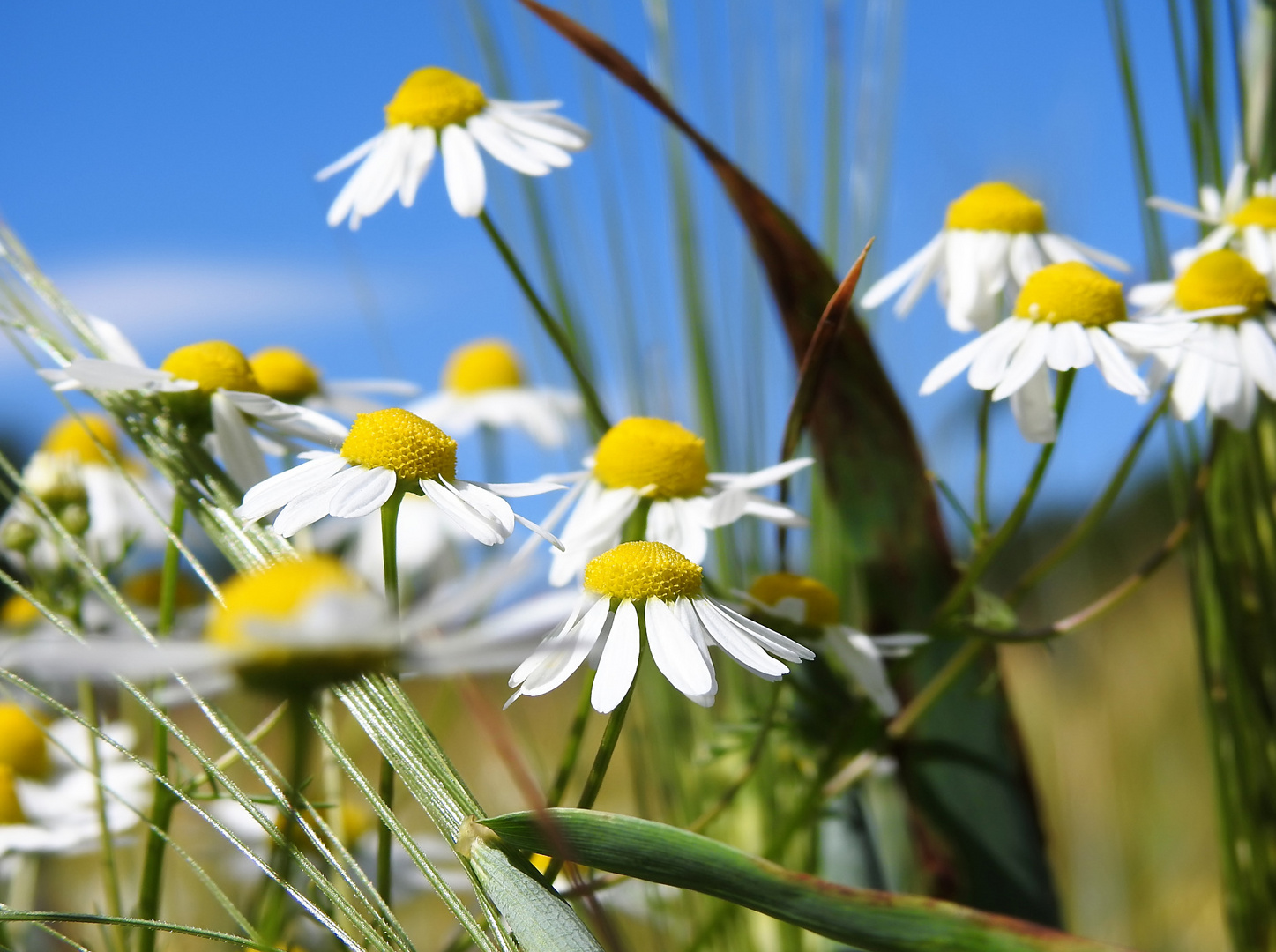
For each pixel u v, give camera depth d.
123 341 0.18
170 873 0.20
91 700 0.18
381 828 0.16
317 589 0.14
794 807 0.20
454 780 0.15
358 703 0.15
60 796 0.19
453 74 0.19
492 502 0.16
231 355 0.17
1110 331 0.18
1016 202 0.20
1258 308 0.19
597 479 0.18
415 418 0.16
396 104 0.19
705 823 0.19
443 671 0.14
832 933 0.15
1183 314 0.19
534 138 0.19
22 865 0.19
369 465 0.16
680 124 0.20
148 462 0.17
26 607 0.18
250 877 0.19
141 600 0.20
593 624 0.16
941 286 0.20
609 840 0.15
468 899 0.20
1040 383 0.19
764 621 0.19
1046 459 0.19
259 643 0.14
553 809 0.15
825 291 0.20
